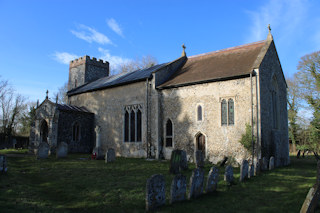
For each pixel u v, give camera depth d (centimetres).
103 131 2558
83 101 2827
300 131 3250
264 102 1780
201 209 718
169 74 2355
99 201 793
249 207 753
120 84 2447
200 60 2419
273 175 1305
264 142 1706
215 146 1834
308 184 1067
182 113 2030
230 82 1822
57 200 828
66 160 1780
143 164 1672
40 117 2380
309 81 2869
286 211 716
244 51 2166
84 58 3466
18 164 1525
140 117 2273
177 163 1342
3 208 669
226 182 1055
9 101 3991
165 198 791
